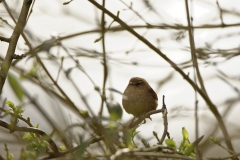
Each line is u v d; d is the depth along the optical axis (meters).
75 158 5.74
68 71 6.80
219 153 13.73
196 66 10.08
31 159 6.47
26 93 6.22
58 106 6.35
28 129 6.52
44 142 6.51
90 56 10.82
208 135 11.21
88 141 5.71
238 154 6.80
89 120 5.47
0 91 6.38
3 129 8.59
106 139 5.86
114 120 5.71
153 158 6.75
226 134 9.44
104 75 9.86
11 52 6.81
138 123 7.80
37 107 6.24
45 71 8.52
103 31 10.40
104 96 7.03
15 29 6.96
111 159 5.57
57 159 6.50
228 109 11.59
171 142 6.75
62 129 6.22
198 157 6.39
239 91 10.28
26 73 7.73
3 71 6.52
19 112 6.77
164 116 7.25
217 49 11.25
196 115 6.63
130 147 6.17
